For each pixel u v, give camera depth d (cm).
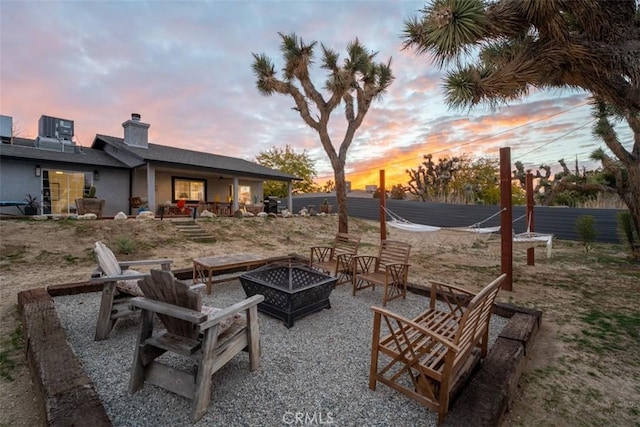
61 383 175
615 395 212
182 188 1323
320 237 1110
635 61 297
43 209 946
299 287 368
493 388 186
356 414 185
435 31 324
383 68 812
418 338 221
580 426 181
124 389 204
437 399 184
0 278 475
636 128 631
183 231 881
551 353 275
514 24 332
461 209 1280
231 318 240
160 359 251
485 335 241
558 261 740
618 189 771
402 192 1925
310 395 203
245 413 184
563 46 329
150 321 204
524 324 290
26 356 240
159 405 188
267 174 1422
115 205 1116
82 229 749
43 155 955
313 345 281
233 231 995
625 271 623
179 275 488
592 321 353
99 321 277
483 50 425
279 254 730
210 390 196
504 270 475
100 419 150
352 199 1691
